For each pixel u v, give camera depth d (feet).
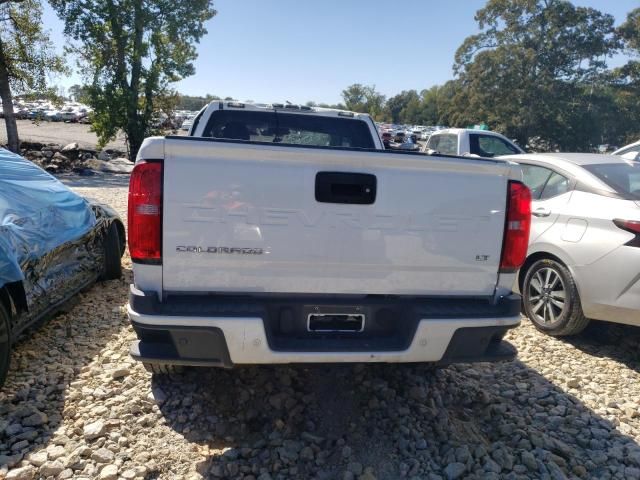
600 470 9.93
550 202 16.57
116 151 83.66
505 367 13.93
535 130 169.58
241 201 9.08
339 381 12.37
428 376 12.96
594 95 168.66
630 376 13.80
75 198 17.06
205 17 80.18
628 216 14.20
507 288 10.41
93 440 9.98
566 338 16.15
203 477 9.17
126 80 79.05
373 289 9.87
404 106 413.80
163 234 8.97
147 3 77.56
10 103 62.49
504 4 166.71
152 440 10.09
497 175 10.08
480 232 10.07
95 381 12.13
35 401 11.22
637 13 162.81
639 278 13.71
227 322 8.96
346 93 370.53
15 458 9.35
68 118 177.47
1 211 12.98
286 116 15.98
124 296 18.07
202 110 15.79
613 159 17.49
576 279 15.08
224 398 11.54
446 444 10.22
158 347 9.35
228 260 9.21
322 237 9.42
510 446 10.46
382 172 9.50
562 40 163.12
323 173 9.29
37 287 13.60
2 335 11.30
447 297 10.24
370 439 10.44
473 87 173.17
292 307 9.66
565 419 11.48
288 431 10.55
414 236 9.75
